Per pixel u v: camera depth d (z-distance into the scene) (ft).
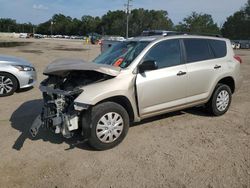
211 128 19.40
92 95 15.10
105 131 15.71
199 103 20.34
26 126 19.54
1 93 27.84
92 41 175.22
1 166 14.23
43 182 12.91
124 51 18.42
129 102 16.56
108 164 14.48
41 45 138.92
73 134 16.56
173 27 341.00
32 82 30.09
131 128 19.13
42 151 15.81
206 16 287.69
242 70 50.31
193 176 13.42
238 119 21.34
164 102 18.17
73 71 16.20
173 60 18.62
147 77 17.06
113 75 15.84
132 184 12.78
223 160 14.93
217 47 21.57
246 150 16.11
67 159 14.97
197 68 19.60
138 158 15.10
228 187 12.58
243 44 192.85
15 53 81.71
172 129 19.10
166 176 13.41
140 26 342.03
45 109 16.47
